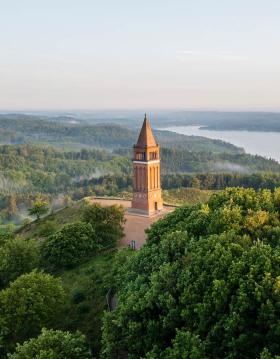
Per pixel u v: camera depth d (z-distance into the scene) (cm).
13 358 4078
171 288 4044
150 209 10494
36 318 5219
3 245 7519
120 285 5212
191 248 4516
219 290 3600
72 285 6975
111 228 8356
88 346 5012
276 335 3259
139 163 10338
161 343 3766
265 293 3469
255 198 5678
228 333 3372
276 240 4559
